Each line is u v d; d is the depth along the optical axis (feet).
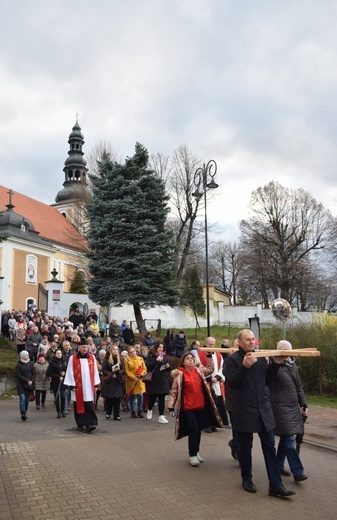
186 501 18.25
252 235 163.73
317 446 28.30
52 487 19.97
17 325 74.90
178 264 115.34
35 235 145.89
